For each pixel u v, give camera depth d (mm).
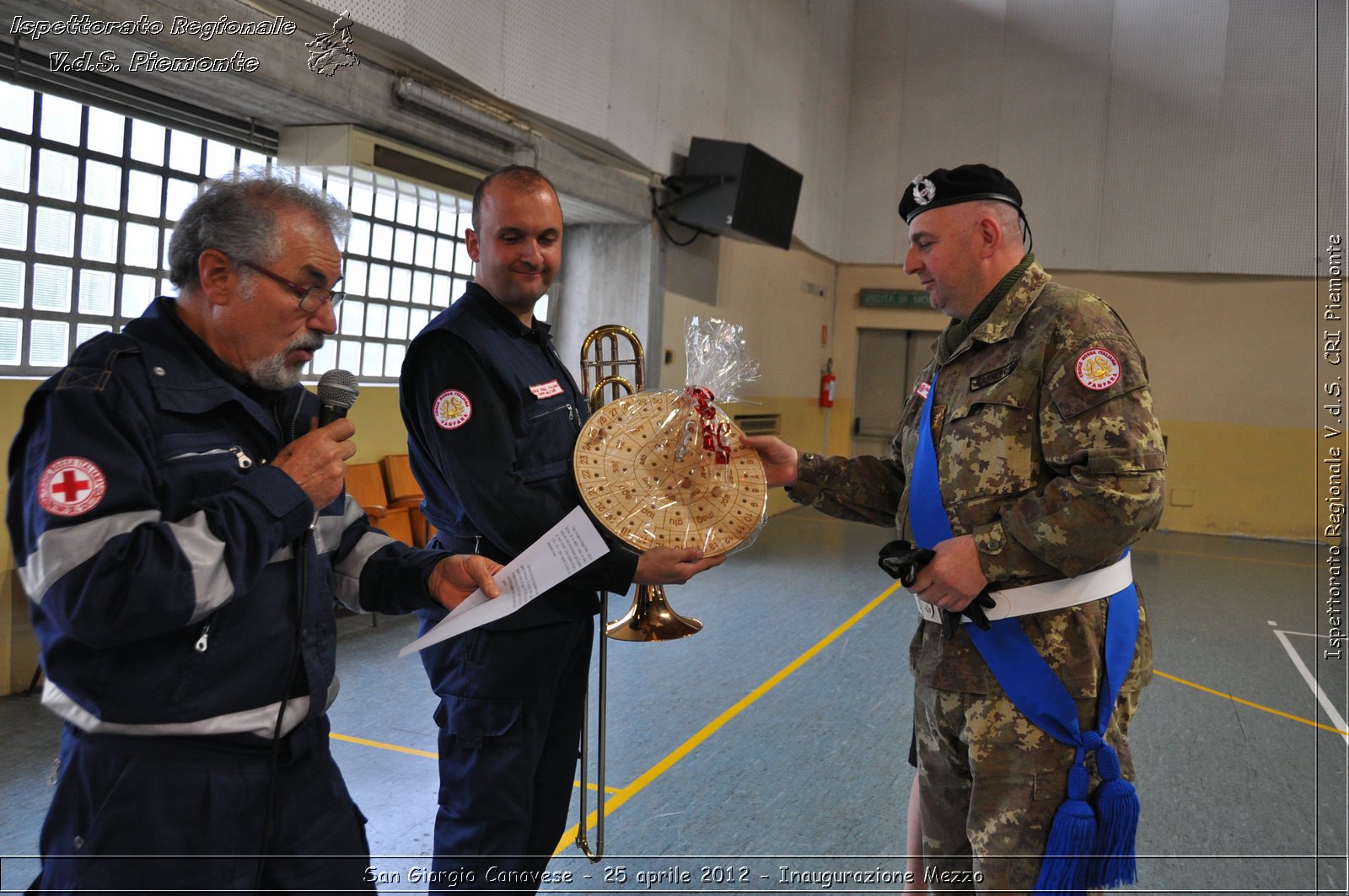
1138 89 9523
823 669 4262
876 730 3496
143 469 1100
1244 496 9648
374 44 4000
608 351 6551
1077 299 1615
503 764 1780
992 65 9945
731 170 6406
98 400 1083
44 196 3555
